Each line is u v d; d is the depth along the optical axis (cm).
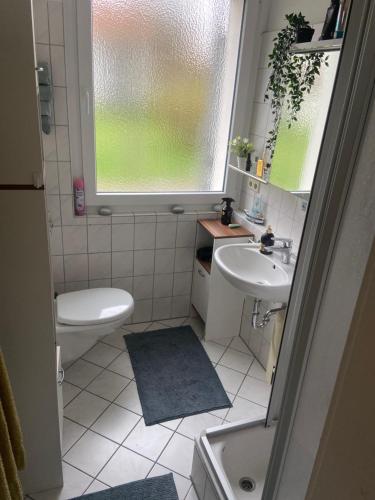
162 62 230
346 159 65
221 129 260
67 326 214
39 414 149
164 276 279
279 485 89
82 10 200
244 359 255
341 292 67
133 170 250
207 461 156
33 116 107
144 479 173
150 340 268
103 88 224
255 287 187
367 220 61
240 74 242
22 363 138
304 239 100
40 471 161
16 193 114
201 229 273
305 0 198
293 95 199
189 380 233
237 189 274
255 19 230
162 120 243
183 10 223
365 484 42
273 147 223
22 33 99
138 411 209
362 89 62
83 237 248
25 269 124
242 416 210
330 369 71
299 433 81
